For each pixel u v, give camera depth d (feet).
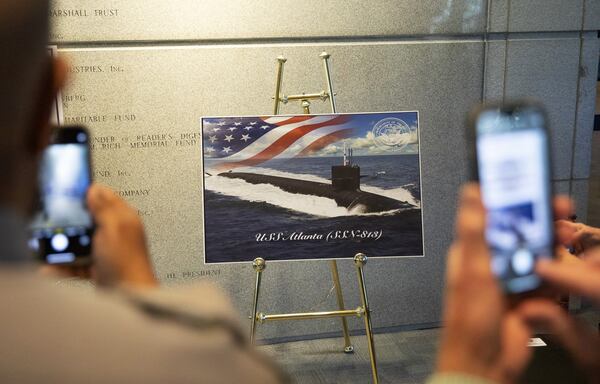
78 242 3.67
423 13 10.73
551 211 3.14
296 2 10.27
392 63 10.74
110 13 9.77
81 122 9.92
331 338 11.36
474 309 1.79
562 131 11.66
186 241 10.52
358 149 8.30
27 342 1.01
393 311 11.50
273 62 10.34
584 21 11.28
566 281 2.33
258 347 10.99
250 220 8.28
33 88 1.20
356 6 10.47
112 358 1.03
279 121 8.30
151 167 10.23
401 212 8.33
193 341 1.09
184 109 10.19
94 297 1.14
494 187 3.09
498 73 11.19
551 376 5.08
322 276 11.14
